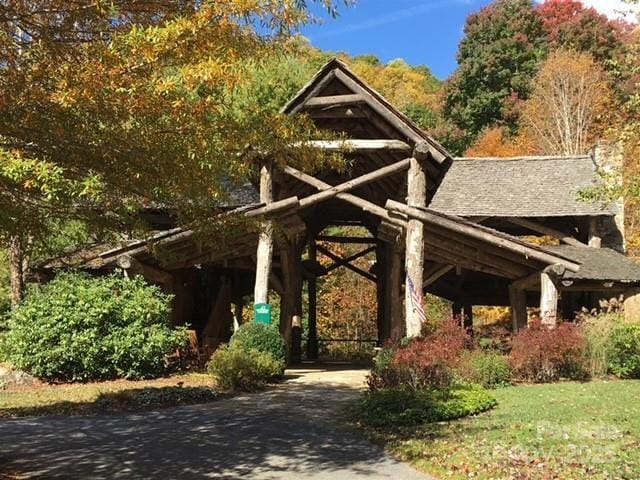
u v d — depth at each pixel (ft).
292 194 60.29
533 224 63.10
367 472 21.98
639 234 86.17
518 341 44.91
